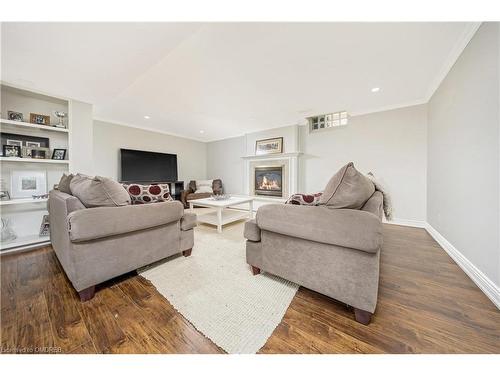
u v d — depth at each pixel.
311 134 4.45
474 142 1.59
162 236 1.74
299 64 2.16
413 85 2.67
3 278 1.58
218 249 2.19
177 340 0.98
